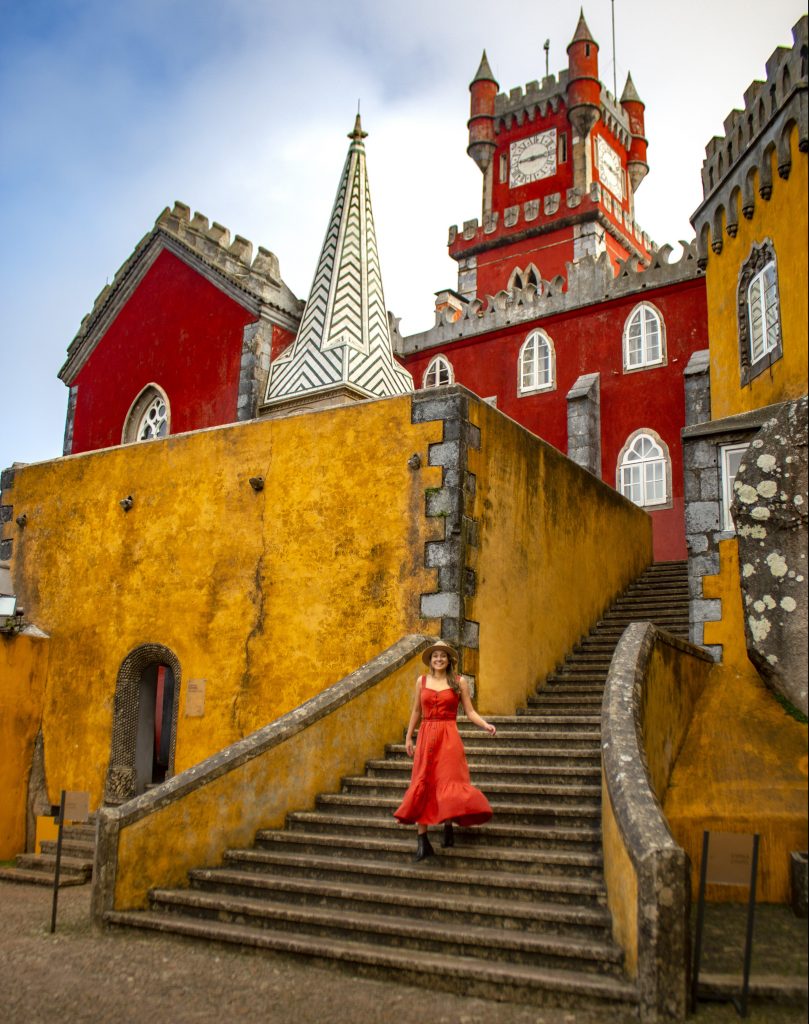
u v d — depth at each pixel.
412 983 6.54
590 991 5.98
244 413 21.34
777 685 9.86
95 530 15.38
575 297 27.84
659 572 20.08
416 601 11.98
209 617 13.69
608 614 17.31
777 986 5.96
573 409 26.03
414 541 12.18
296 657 12.74
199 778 8.77
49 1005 6.13
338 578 12.66
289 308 22.56
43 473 16.39
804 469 10.02
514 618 13.22
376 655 12.11
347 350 19.89
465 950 6.75
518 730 10.58
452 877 7.62
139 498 14.97
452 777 7.98
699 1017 5.77
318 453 13.28
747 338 12.24
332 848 8.66
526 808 8.41
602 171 45.84
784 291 11.08
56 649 15.27
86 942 7.70
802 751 8.95
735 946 6.75
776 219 11.41
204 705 13.37
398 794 9.55
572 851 7.87
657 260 26.45
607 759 7.27
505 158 46.50
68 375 26.28
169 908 8.16
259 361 21.66
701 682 10.54
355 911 7.61
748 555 10.29
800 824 8.02
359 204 22.23
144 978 6.69
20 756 14.67
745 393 12.09
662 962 5.79
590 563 16.83
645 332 26.45
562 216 41.50
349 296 21.00
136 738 14.25
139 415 24.08
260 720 12.82
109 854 8.16
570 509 16.03
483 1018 5.85
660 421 25.58
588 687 13.41
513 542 13.46
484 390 29.25
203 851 8.78
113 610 14.78
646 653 8.77
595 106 43.69
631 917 6.17
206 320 23.05
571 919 6.76
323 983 6.57
